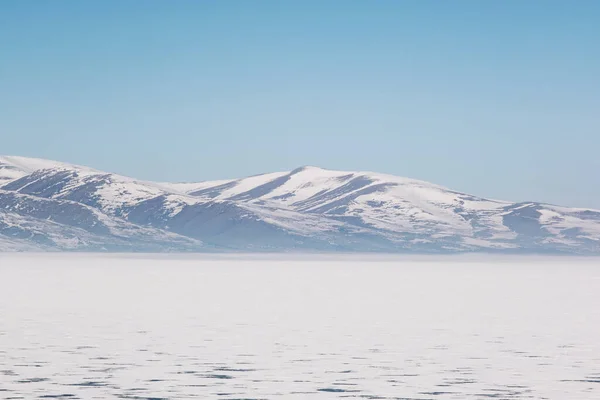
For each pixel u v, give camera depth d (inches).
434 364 1942.7
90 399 1540.4
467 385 1690.5
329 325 2765.7
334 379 1750.7
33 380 1716.3
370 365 1926.7
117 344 2245.3
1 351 2102.6
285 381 1727.4
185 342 2298.2
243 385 1680.6
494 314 3221.0
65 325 2716.5
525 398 1565.0
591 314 3230.8
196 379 1739.7
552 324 2829.7
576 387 1668.3
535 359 2017.7
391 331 2596.0
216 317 3031.5
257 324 2783.0
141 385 1673.2
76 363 1926.7
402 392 1619.1
